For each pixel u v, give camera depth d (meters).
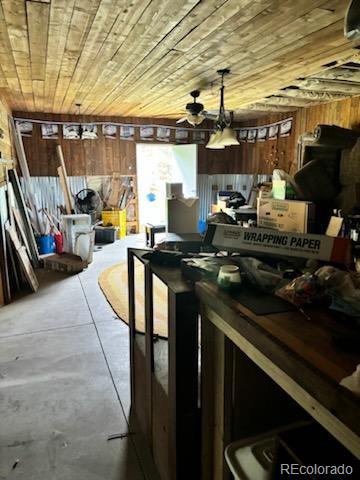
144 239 7.47
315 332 0.96
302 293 1.11
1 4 2.26
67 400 2.39
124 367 2.79
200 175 8.50
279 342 0.91
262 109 6.39
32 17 2.46
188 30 2.71
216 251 1.84
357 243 1.35
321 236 1.33
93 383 2.58
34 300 4.23
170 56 3.38
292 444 1.00
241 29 2.70
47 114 7.10
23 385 2.55
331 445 1.00
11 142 6.25
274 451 1.06
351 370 0.77
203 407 1.48
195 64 3.67
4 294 4.09
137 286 4.61
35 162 7.14
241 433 1.40
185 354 1.46
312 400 0.86
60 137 7.25
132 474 1.82
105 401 2.39
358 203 1.78
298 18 2.51
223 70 3.92
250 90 4.93
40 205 7.23
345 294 1.04
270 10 2.37
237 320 1.09
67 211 6.82
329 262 1.28
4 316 3.77
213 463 1.51
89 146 7.48
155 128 7.96
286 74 4.10
